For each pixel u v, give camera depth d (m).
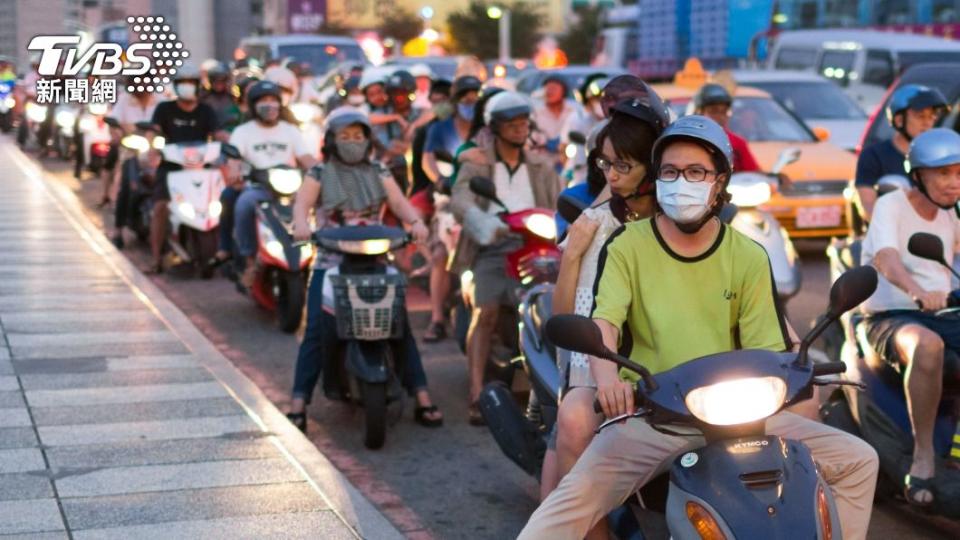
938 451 6.66
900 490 6.98
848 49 26.53
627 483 4.87
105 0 37.47
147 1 33.56
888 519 7.20
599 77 13.72
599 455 4.90
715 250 4.95
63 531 6.29
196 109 15.35
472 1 71.25
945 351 6.61
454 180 9.42
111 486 6.93
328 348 8.64
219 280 14.77
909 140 9.16
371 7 69.75
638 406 4.69
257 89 12.48
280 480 7.08
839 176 15.99
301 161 12.62
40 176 23.09
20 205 18.69
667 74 37.34
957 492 6.49
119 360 9.64
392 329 8.39
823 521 4.28
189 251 14.87
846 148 19.91
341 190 9.06
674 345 4.93
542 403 6.82
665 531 4.91
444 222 11.23
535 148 11.41
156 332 10.60
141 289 12.38
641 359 5.01
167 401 8.55
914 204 7.10
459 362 10.89
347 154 9.01
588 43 70.25
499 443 7.04
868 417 7.11
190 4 33.16
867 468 4.94
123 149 16.97
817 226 15.85
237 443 7.70
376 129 15.13
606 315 4.88
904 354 6.65
